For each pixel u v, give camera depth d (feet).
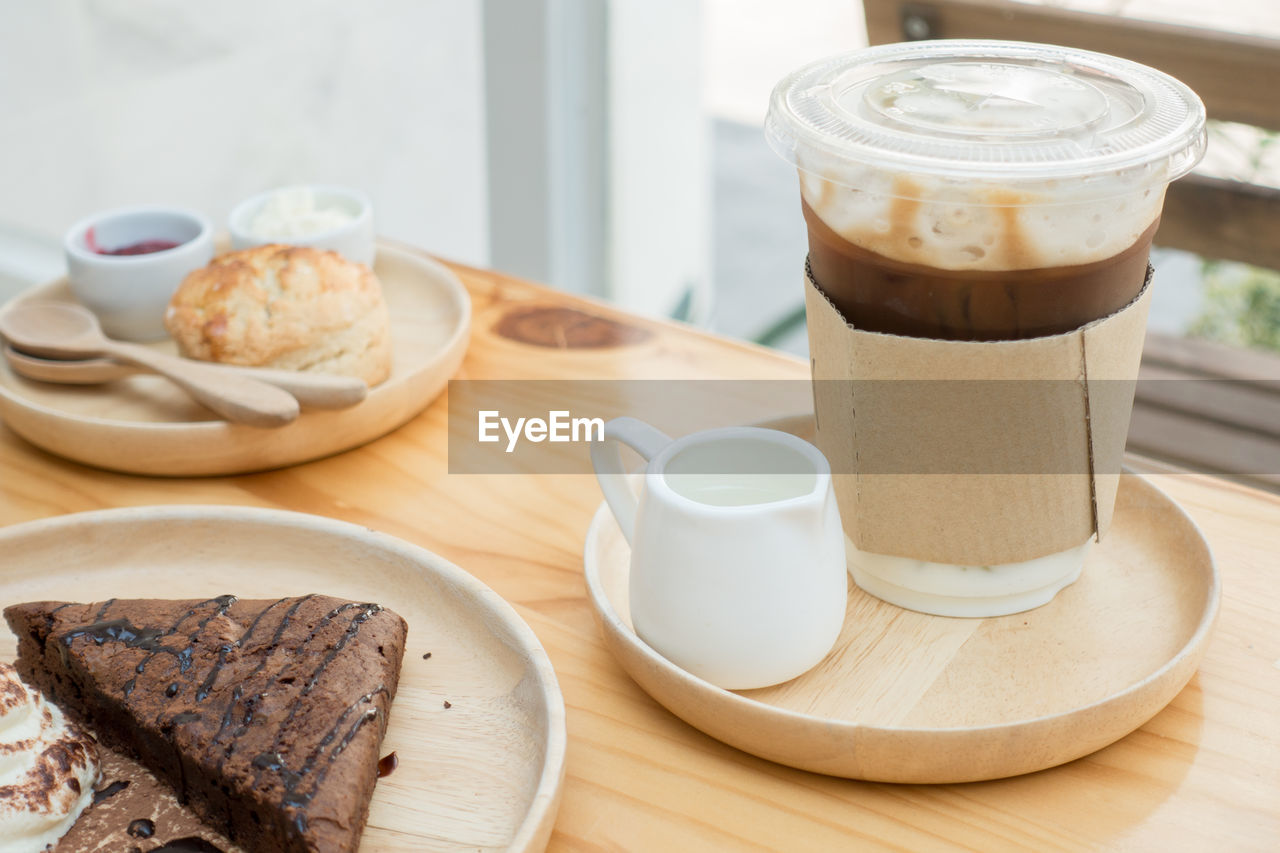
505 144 4.10
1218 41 2.98
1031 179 2.00
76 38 4.29
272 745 2.04
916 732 2.01
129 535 2.31
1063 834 2.02
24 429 2.47
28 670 2.21
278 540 2.31
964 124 2.07
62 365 2.55
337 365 2.54
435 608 2.24
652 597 2.12
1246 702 2.14
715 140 5.78
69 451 2.45
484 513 2.41
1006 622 2.22
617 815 2.05
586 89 4.06
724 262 5.26
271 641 2.14
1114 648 2.18
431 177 4.33
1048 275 2.06
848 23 4.68
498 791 2.06
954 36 3.34
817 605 2.11
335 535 2.29
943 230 2.05
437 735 2.11
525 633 2.16
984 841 2.02
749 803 2.06
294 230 2.75
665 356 2.71
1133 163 2.02
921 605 2.23
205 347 2.52
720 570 2.09
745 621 2.10
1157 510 2.32
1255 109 3.03
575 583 2.30
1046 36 3.17
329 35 4.17
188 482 2.46
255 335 2.51
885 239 2.07
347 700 2.07
